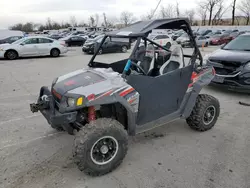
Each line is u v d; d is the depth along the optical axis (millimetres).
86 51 16500
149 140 3486
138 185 2502
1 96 5758
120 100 2588
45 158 3033
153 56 3479
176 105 3348
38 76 8234
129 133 2879
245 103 5078
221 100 5391
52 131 3812
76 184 2523
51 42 14570
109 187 2475
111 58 11227
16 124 4086
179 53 3498
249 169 2766
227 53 5828
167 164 2875
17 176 2666
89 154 2486
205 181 2553
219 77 5578
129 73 2854
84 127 2535
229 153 3117
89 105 2416
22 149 3254
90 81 2721
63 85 2775
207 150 3195
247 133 3711
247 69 5180
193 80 3451
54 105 2721
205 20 58438
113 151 2662
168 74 3076
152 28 2914
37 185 2514
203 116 3600
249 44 6176
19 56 13625
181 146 3307
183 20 3160
